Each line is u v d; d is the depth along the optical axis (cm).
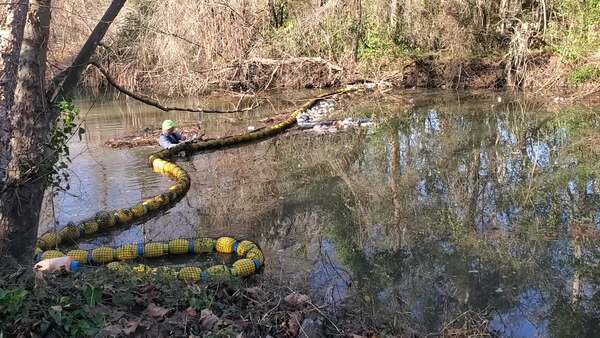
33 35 501
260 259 665
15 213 505
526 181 1000
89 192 970
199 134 1418
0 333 371
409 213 864
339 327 496
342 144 1332
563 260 688
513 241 746
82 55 535
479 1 2069
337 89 2155
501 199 914
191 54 2023
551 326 540
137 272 555
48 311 392
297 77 2209
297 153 1264
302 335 461
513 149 1221
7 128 493
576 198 902
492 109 1669
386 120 1585
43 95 509
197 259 715
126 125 1606
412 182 1023
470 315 557
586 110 1585
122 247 707
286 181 1049
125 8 2020
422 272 659
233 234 791
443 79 2114
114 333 395
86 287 436
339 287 612
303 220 845
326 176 1078
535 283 632
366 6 2156
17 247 511
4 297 385
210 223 838
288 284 599
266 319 473
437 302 586
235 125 1566
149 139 1386
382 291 610
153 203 895
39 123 510
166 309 456
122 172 1103
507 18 2100
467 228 796
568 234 764
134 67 2044
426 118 1590
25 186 508
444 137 1360
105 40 1961
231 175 1098
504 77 2050
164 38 1888
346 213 873
